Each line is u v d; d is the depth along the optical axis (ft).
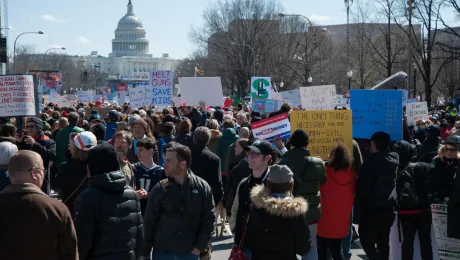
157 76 64.90
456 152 23.99
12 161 14.05
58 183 20.45
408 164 25.49
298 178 21.53
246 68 228.63
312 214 21.68
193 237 17.97
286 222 16.56
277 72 222.48
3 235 13.44
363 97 29.50
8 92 35.29
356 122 29.66
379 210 23.21
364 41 196.54
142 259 17.11
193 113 54.90
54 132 44.62
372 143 23.84
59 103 116.67
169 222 17.78
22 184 13.92
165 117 39.04
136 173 23.02
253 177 19.63
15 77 35.29
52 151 31.71
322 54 214.28
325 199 23.15
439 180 24.02
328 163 23.29
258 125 30.73
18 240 13.41
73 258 14.15
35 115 36.01
